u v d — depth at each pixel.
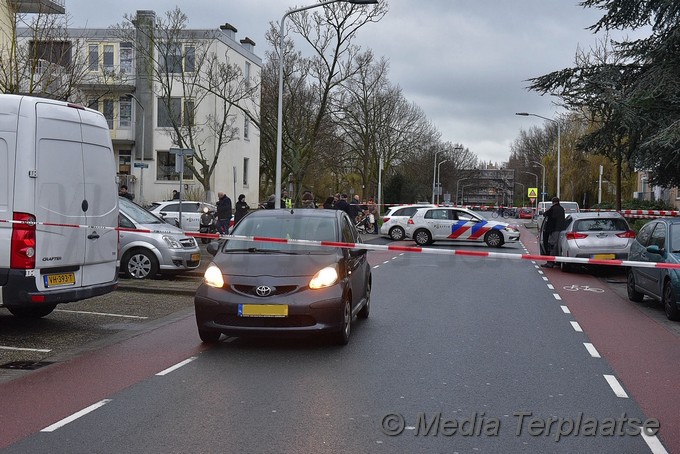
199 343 8.49
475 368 7.32
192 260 14.75
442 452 4.82
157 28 34.78
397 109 55.75
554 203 19.58
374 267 19.48
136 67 39.16
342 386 6.52
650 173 21.56
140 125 40.25
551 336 9.25
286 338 8.83
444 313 11.05
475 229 29.06
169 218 26.64
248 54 43.50
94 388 6.41
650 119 19.66
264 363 7.43
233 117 40.88
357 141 54.34
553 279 16.75
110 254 9.42
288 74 29.31
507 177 123.00
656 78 19.58
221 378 6.78
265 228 9.36
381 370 7.16
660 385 6.73
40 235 8.08
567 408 5.93
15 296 7.95
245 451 4.77
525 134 104.19
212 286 8.03
